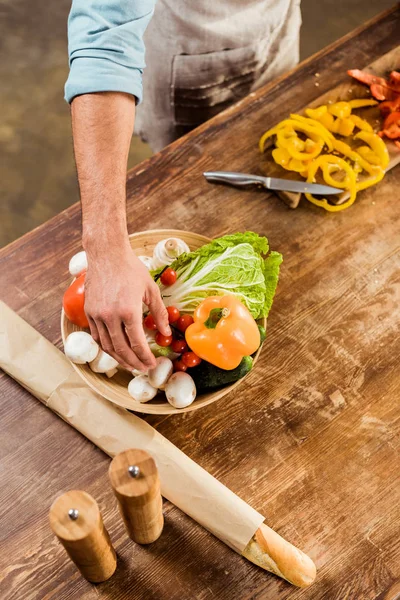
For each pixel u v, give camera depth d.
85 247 1.02
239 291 1.13
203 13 1.54
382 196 1.42
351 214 1.39
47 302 1.25
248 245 1.15
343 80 1.56
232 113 1.50
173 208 1.37
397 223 1.39
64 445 1.13
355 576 1.05
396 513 1.10
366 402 1.19
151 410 1.05
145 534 0.99
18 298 1.26
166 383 1.06
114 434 1.09
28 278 1.28
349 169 1.37
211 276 1.13
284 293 1.29
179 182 1.40
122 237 1.02
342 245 1.35
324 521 1.09
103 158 1.04
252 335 1.03
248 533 1.02
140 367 1.02
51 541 1.06
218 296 1.09
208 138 1.46
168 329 1.04
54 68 2.93
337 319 1.27
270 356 1.22
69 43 1.11
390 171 1.46
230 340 1.01
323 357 1.23
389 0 3.08
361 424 1.17
